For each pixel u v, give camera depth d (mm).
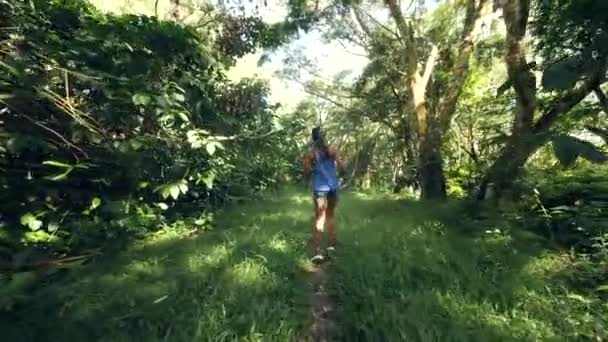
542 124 6688
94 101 6137
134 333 3564
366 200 11703
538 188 7035
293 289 4398
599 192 6703
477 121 14297
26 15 5598
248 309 3867
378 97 19828
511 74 6922
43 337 3590
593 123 6879
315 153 5973
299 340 3480
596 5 3682
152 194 7676
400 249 5449
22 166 5859
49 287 4402
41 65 5238
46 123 5625
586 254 4801
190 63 8008
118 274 4859
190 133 6406
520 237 5520
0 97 4660
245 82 10984
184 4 11344
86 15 6875
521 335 3289
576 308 3691
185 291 4305
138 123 6766
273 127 10672
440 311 3684
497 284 4211
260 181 11133
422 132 12047
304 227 7172
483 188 7734
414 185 17281
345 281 4559
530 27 7223
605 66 3029
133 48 6730
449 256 5035
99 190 6688
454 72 12156
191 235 7125
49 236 5598
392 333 3395
